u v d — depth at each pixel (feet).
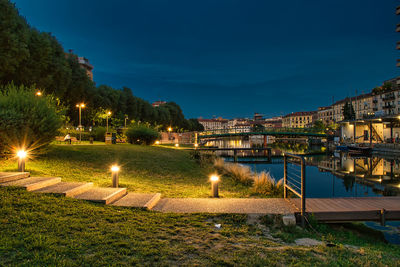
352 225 21.22
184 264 10.45
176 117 321.11
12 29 84.99
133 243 12.22
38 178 23.03
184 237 13.66
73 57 140.05
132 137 83.51
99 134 100.07
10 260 9.85
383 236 19.16
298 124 449.89
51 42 111.34
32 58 96.63
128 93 221.87
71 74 125.18
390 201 23.45
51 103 39.68
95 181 27.71
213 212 18.48
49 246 11.16
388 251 15.28
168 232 14.26
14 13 85.92
